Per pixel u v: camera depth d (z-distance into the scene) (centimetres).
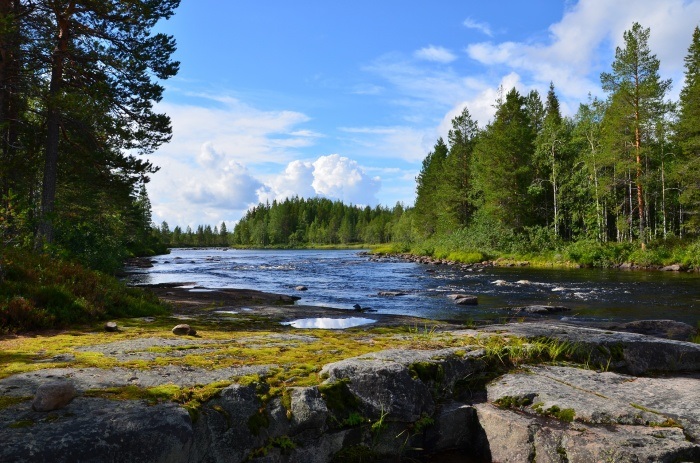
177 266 4150
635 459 346
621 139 3938
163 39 1925
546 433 393
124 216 3359
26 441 288
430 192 7156
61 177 2070
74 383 398
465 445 456
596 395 463
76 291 873
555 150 4997
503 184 4803
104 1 1644
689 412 423
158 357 505
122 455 302
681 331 930
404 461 434
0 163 1541
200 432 351
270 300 1445
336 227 17462
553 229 4666
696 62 4338
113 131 1898
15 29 1422
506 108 5312
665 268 3152
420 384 466
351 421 420
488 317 1238
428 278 2639
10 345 569
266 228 17738
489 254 4478
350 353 552
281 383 432
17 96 1698
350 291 1923
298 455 391
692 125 3706
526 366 555
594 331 704
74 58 1664
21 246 1123
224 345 592
